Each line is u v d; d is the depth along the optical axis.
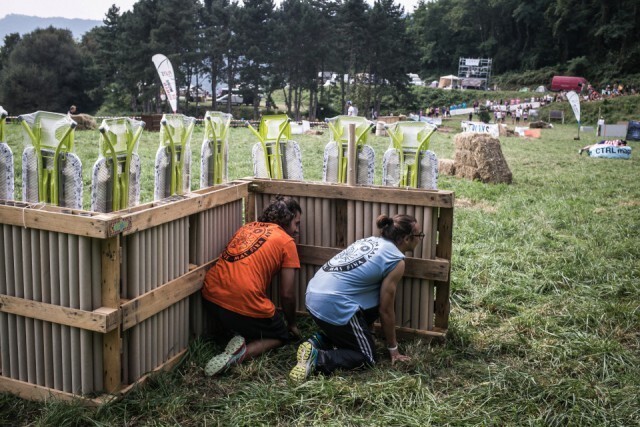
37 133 3.69
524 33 102.31
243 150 17.52
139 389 3.62
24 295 3.56
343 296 4.00
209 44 59.06
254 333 4.16
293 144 5.11
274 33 58.50
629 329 4.77
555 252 6.99
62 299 3.45
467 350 4.34
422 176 4.71
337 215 4.64
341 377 3.82
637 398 3.59
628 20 87.00
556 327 4.73
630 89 77.31
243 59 60.38
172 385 3.71
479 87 89.62
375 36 62.38
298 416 3.44
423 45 111.94
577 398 3.59
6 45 87.00
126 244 3.53
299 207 4.53
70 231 3.32
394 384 3.72
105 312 3.37
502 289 5.63
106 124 3.61
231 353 3.94
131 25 55.12
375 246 4.11
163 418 3.37
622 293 5.61
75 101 71.12
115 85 64.12
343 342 4.03
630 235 7.87
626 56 85.88
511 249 6.99
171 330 3.99
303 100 79.88
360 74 71.75
